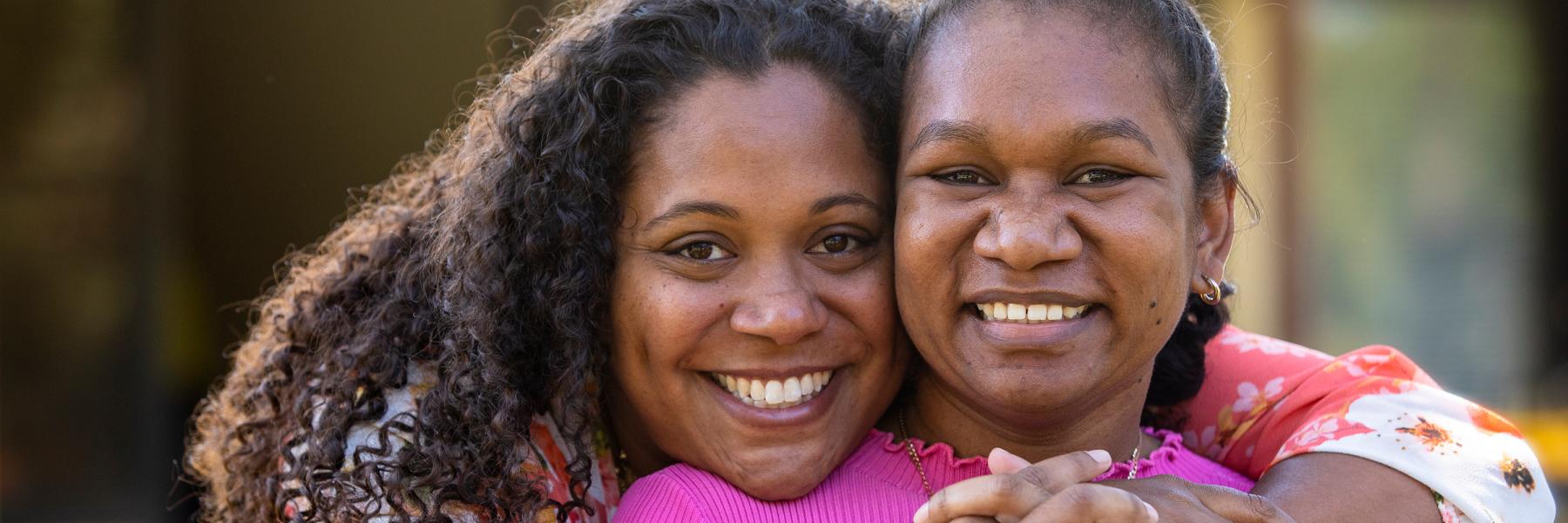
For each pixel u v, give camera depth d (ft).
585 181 5.83
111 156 13.79
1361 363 6.75
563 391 6.02
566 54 6.09
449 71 14.28
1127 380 5.99
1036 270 5.38
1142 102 5.42
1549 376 15.83
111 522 13.97
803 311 5.65
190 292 14.89
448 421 5.92
